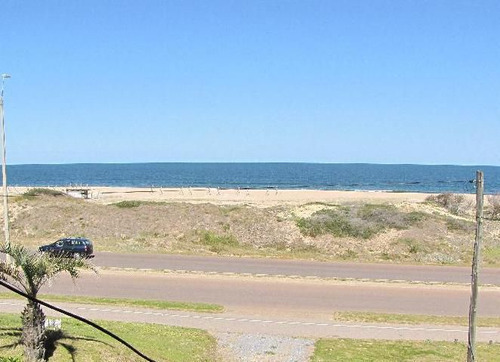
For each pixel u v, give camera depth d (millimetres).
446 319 28203
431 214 54219
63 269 18125
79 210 56000
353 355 23000
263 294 32688
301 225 50562
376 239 47938
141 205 57250
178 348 22641
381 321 27891
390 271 39969
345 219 51125
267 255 45312
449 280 37219
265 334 25703
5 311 26406
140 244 48031
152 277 36406
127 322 25938
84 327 23469
